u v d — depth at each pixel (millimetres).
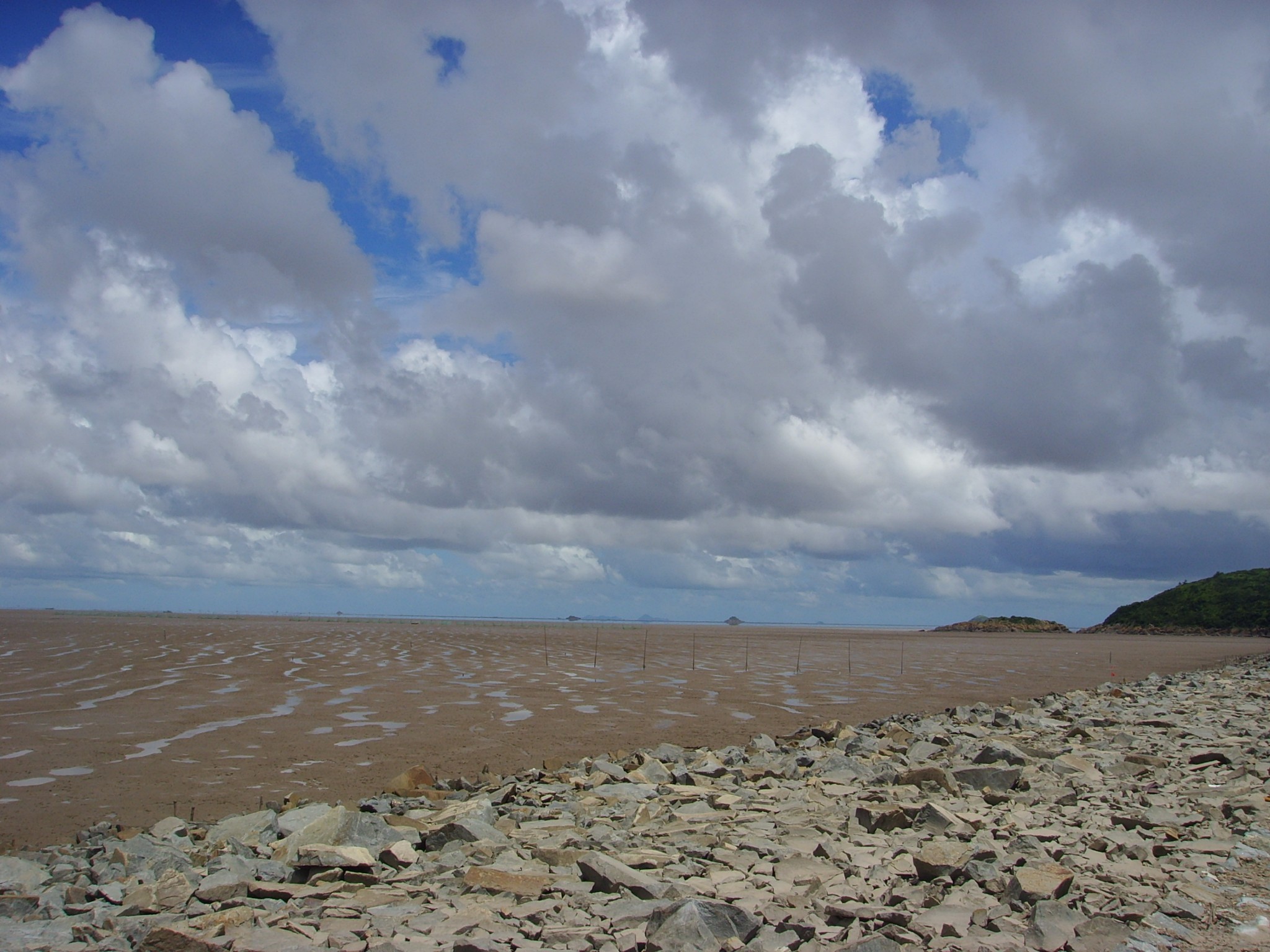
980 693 39219
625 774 17562
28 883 10047
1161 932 7375
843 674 47750
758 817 12930
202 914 8672
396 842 11016
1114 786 14531
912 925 7559
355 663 46031
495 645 67875
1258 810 11867
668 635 107625
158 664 42094
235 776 17844
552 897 9016
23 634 65125
